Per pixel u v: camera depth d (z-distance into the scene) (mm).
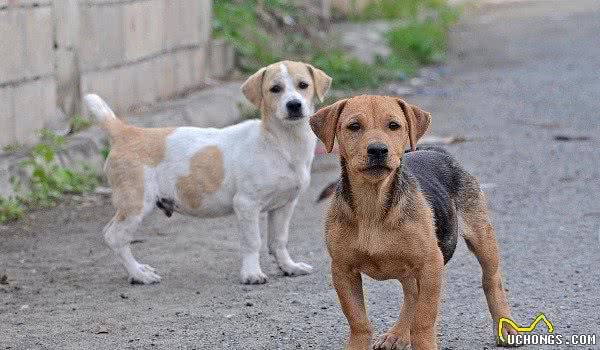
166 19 17375
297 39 22953
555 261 9766
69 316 8570
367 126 6812
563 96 20250
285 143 9633
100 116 9945
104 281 9656
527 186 13031
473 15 37000
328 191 12383
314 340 7766
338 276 7105
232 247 10742
